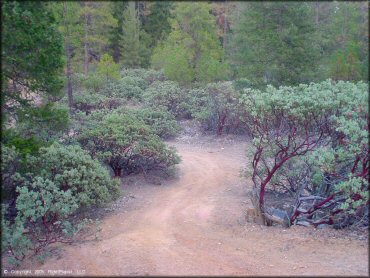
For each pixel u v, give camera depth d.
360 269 6.66
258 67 18.88
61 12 11.71
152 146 14.35
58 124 11.60
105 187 10.80
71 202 9.46
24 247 8.21
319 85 9.75
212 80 25.03
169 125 20.72
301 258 7.41
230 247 8.23
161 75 28.89
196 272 6.90
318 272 6.64
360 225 8.97
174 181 14.53
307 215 9.67
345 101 8.76
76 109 20.80
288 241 8.32
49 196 9.05
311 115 9.16
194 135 21.53
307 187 11.03
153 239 8.84
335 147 9.64
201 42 23.42
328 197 9.50
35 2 10.17
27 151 9.93
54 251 8.52
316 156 9.48
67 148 11.66
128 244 8.48
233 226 9.69
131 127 14.94
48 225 9.50
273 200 11.67
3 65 10.02
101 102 23.00
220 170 15.77
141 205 11.88
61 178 10.15
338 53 14.52
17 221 8.54
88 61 21.48
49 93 11.43
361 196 8.48
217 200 12.18
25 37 9.82
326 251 7.63
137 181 14.38
